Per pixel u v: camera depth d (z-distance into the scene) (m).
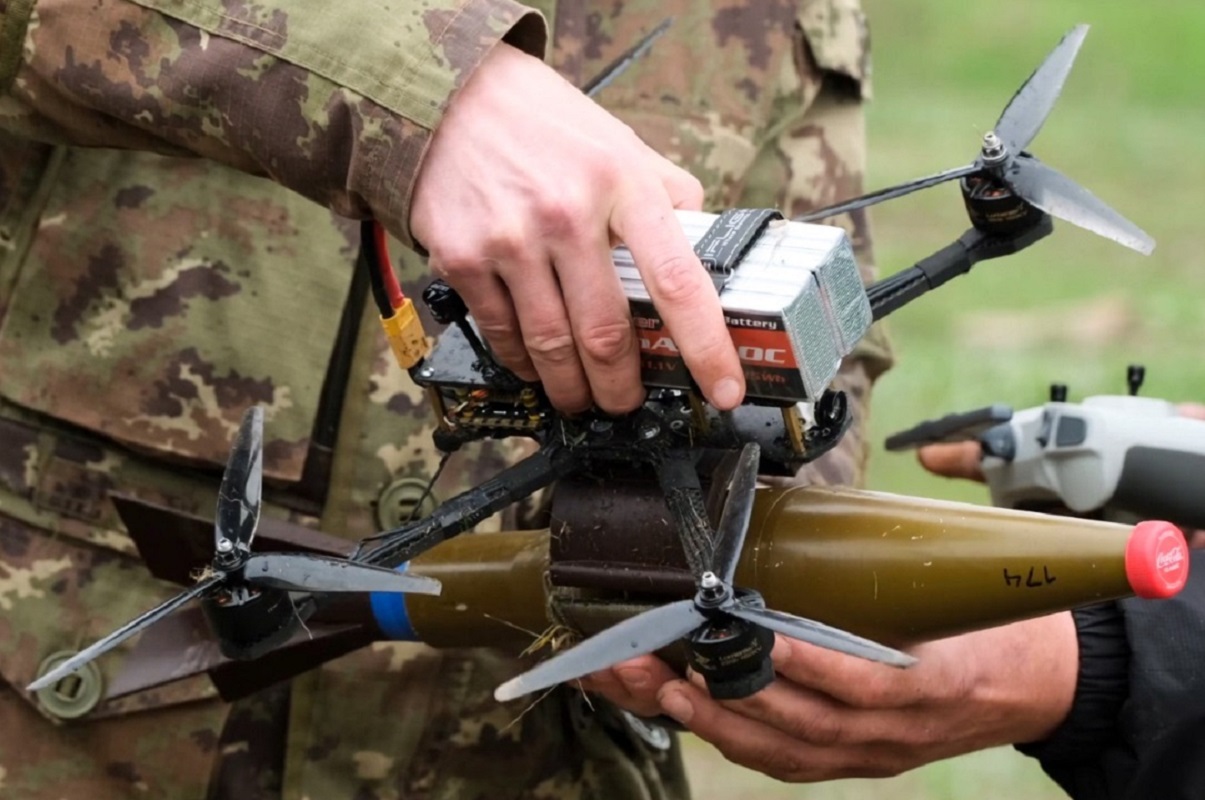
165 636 2.57
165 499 2.73
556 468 2.31
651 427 2.27
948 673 2.49
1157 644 2.60
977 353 8.48
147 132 2.36
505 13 2.20
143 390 2.70
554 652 2.44
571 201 2.09
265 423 2.71
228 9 2.26
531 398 2.32
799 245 2.18
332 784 2.78
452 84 2.16
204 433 2.71
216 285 2.71
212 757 2.76
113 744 2.76
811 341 2.12
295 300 2.73
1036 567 2.17
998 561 2.19
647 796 2.98
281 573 2.12
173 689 2.74
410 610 2.54
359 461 2.77
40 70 2.34
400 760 2.80
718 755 5.81
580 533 2.32
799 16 3.04
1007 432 3.13
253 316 2.72
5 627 2.73
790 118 3.06
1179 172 12.11
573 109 2.18
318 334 2.73
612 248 2.17
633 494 2.31
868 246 3.20
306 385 2.72
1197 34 16.25
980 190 2.42
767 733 2.50
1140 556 2.12
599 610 2.35
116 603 2.72
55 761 2.76
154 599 2.73
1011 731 2.65
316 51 2.21
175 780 2.76
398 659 2.78
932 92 14.82
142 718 2.75
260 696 2.78
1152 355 8.46
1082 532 2.17
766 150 3.08
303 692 2.77
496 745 2.84
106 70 2.31
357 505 2.77
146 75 2.29
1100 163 12.38
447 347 2.38
